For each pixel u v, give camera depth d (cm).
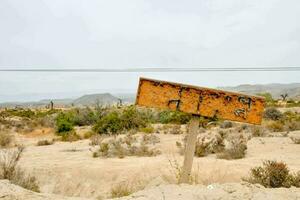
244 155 1652
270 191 618
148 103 638
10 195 627
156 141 2166
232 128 2889
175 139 2262
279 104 6234
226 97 629
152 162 1390
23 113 5728
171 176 1123
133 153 1741
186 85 632
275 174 862
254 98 627
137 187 1068
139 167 1289
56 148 2183
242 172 1132
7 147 2291
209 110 629
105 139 2467
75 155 1806
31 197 631
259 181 873
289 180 860
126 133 2719
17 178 956
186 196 589
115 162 1477
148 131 2739
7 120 4216
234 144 1741
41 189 1160
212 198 582
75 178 1257
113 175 1238
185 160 654
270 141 2028
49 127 3662
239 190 614
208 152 1748
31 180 996
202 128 2741
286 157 1530
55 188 1166
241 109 625
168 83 636
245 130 2633
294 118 3419
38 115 5241
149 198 588
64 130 3228
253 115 625
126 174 1230
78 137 2819
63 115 3478
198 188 629
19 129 3491
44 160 1602
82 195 1112
